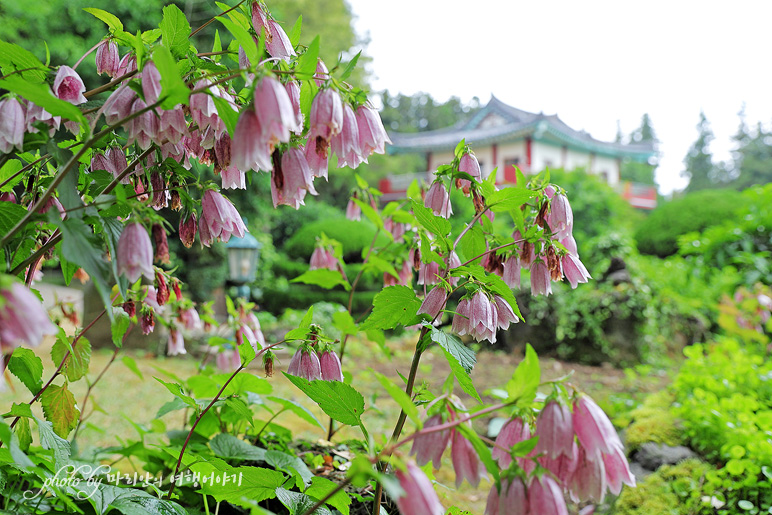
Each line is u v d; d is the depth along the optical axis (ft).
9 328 3.01
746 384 13.42
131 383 19.21
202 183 5.15
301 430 13.70
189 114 5.19
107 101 4.56
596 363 25.77
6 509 5.40
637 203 104.99
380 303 5.76
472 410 4.24
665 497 9.50
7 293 3.01
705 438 11.11
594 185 52.60
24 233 5.04
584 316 25.96
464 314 5.35
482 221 6.82
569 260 6.17
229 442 7.91
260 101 4.03
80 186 5.85
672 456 10.82
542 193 6.16
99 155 5.52
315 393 5.14
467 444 4.07
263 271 40.19
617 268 28.09
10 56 4.62
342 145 4.73
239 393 7.37
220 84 4.87
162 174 5.17
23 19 27.17
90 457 8.75
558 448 3.66
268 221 44.50
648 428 12.03
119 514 5.95
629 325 25.73
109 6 28.43
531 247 6.27
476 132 105.60
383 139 5.02
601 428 3.73
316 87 4.93
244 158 4.16
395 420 16.11
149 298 7.36
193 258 33.32
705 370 13.80
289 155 4.73
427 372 24.03
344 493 5.66
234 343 9.16
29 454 6.54
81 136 5.31
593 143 105.50
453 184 6.63
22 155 5.60
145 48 4.71
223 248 33.19
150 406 16.53
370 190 11.23
